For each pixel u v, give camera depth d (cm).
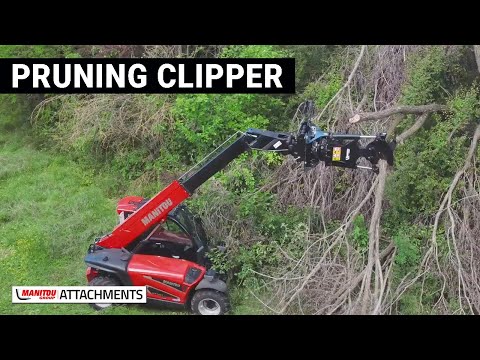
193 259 991
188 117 1229
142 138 1344
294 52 1280
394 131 1034
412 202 1011
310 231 1052
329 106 1138
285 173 1123
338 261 957
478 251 925
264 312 946
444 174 998
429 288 925
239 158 1130
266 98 1247
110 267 942
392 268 949
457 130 1002
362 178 1045
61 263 1094
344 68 1208
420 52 1073
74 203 1260
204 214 1072
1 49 1460
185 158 1312
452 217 916
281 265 996
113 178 1352
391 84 1104
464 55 1080
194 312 951
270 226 1048
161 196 940
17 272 1061
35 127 1509
